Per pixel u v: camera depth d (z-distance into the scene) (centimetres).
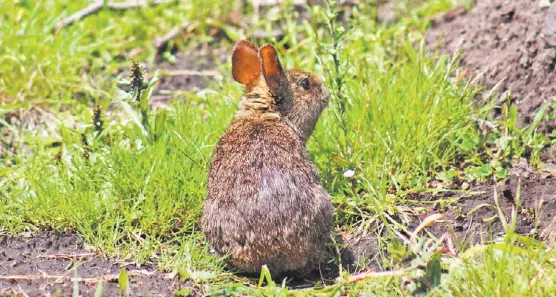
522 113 1205
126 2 1589
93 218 1065
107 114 1325
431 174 1129
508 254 898
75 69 1407
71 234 1065
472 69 1291
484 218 1052
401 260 891
